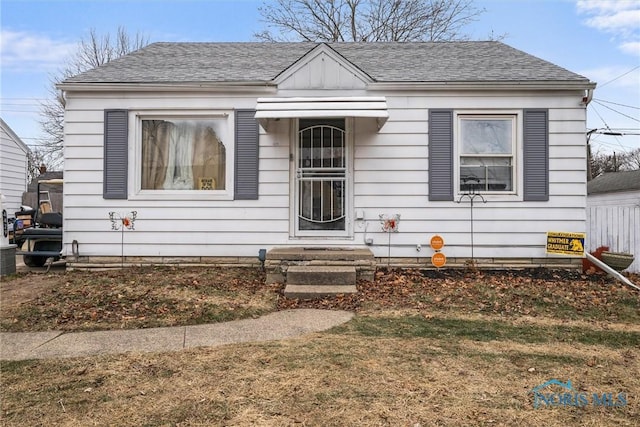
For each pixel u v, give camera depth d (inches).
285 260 271.7
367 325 194.4
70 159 309.6
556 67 330.0
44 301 226.1
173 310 215.5
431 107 308.3
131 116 311.0
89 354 158.4
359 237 310.7
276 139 310.8
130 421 108.4
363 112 271.0
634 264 330.6
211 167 317.4
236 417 110.0
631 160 1809.8
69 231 309.9
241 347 165.6
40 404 117.6
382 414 111.7
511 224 308.0
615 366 147.7
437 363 148.6
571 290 254.1
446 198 308.2
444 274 294.2
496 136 311.6
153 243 311.9
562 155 305.7
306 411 113.2
